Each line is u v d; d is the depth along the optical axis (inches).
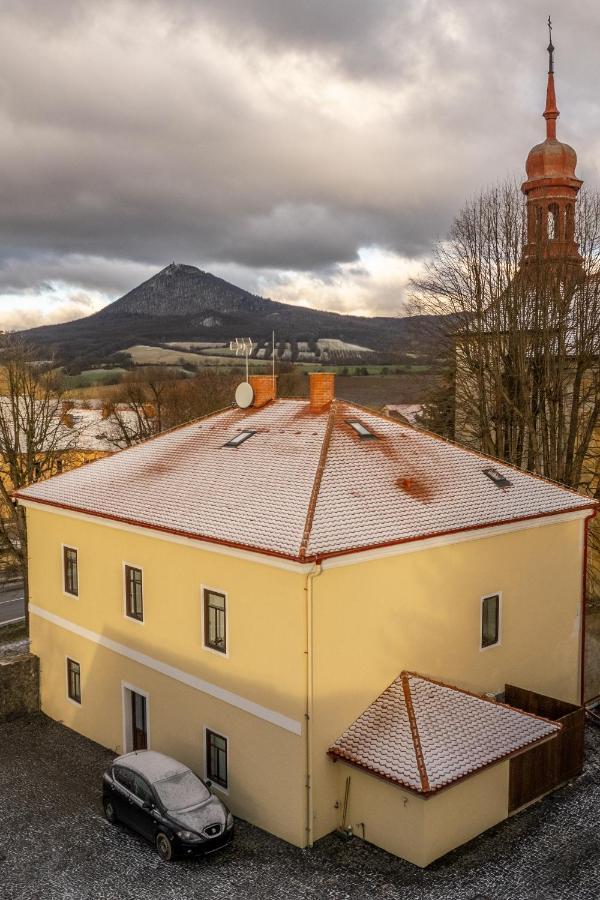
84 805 737.6
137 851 649.0
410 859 611.8
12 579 1792.6
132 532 808.9
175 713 777.6
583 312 1293.1
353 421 872.3
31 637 999.0
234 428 933.8
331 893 577.0
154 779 661.9
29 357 1626.5
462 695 695.7
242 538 677.3
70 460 1685.5
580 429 1384.1
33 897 589.3
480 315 1373.0
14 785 784.3
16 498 981.8
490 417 1400.1
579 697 905.5
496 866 601.0
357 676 678.5
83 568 892.0
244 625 691.4
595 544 1309.1
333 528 668.1
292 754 652.7
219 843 627.2
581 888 572.4
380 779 615.2
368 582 679.1
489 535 775.1
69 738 906.7
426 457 846.5
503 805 663.8
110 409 2362.2
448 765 613.3
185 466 874.1
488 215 1406.3
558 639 870.4
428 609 732.0
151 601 795.4
